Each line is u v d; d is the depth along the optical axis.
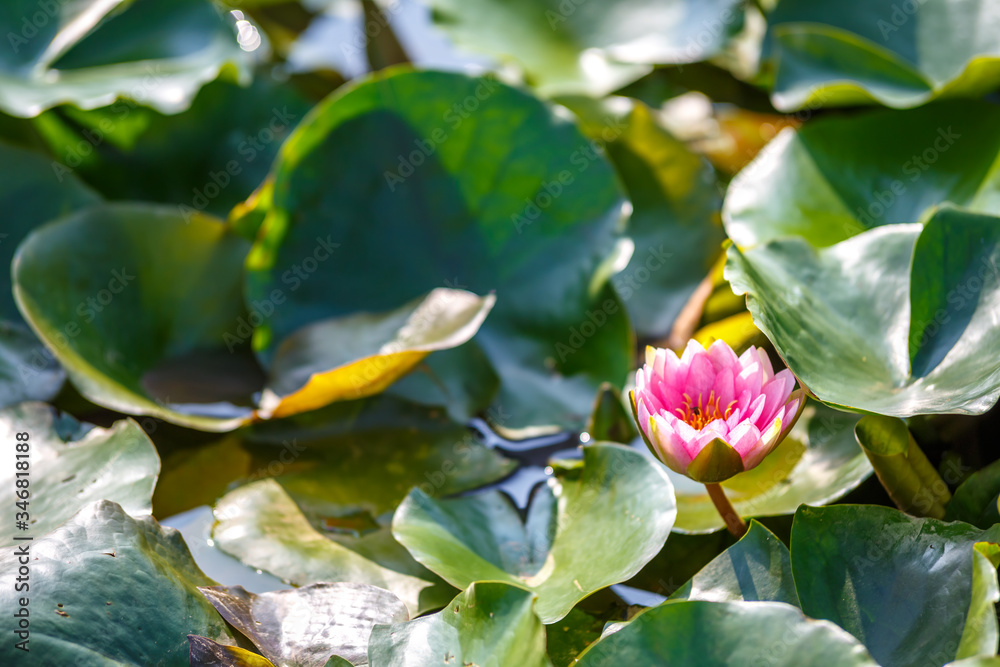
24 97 2.67
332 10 3.10
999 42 2.66
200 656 2.38
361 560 2.49
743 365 2.44
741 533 2.44
